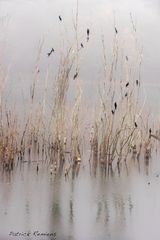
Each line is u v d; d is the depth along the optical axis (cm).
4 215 888
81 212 928
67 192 1076
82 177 1241
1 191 1059
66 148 1555
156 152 1645
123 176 1269
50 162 1402
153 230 831
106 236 799
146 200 1024
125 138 1502
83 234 807
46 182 1167
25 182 1154
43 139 1548
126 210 948
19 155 1462
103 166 1395
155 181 1212
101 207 967
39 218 880
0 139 1361
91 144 1547
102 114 1476
